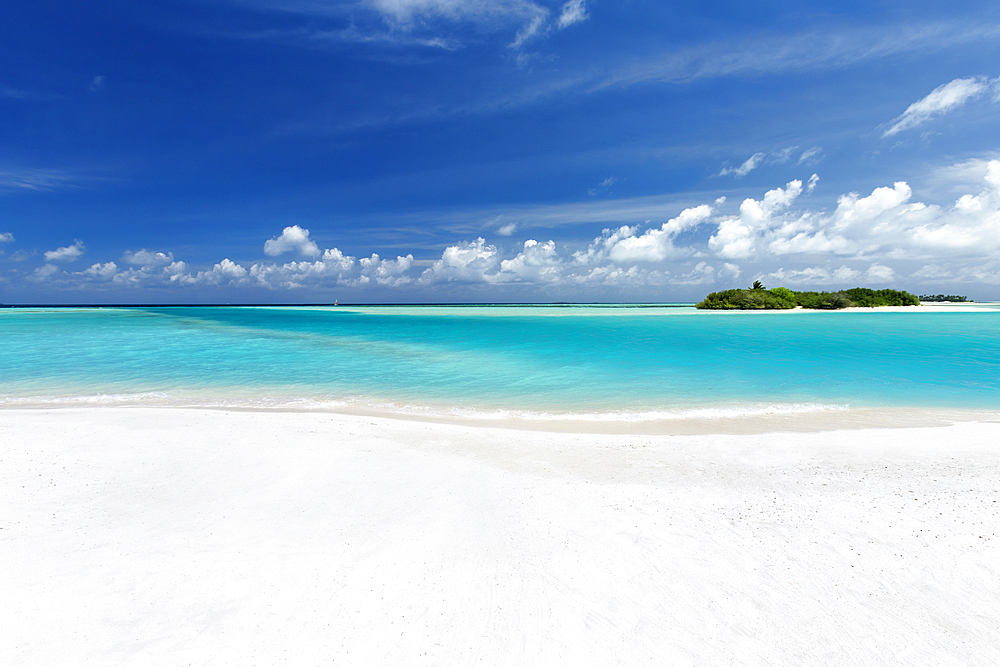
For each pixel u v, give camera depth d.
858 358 18.31
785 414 10.15
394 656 2.92
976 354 19.39
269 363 17.30
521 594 3.53
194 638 3.06
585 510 5.03
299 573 3.78
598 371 15.57
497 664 2.87
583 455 7.09
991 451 7.01
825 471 6.27
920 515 4.76
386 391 12.58
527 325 37.94
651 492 5.57
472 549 4.18
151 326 35.41
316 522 4.68
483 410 10.61
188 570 3.80
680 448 7.47
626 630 3.15
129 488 5.47
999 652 2.88
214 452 6.84
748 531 4.50
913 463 6.51
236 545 4.21
